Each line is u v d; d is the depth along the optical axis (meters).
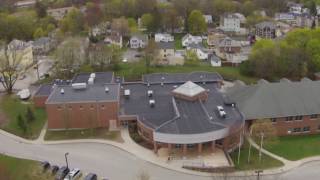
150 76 124.00
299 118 94.12
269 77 134.75
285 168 79.88
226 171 77.62
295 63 134.62
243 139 91.12
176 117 87.50
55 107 93.44
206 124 84.75
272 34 195.12
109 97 95.38
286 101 95.38
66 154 78.19
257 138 88.88
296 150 87.19
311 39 143.25
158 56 151.38
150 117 91.62
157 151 84.56
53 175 77.19
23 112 105.69
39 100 108.00
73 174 75.25
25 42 169.25
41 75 140.75
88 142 89.50
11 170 78.38
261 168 79.69
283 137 93.88
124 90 107.44
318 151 86.75
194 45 173.88
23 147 87.81
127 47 184.88
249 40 196.00
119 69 141.75
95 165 80.56
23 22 196.00
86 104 93.44
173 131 82.38
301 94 97.00
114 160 82.44
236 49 166.75
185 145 82.44
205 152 84.50
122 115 94.38
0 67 131.62
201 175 77.00
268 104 94.69
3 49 149.25
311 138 93.31
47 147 87.81
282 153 85.81
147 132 87.50
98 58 143.00
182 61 151.75
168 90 107.75
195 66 148.75
